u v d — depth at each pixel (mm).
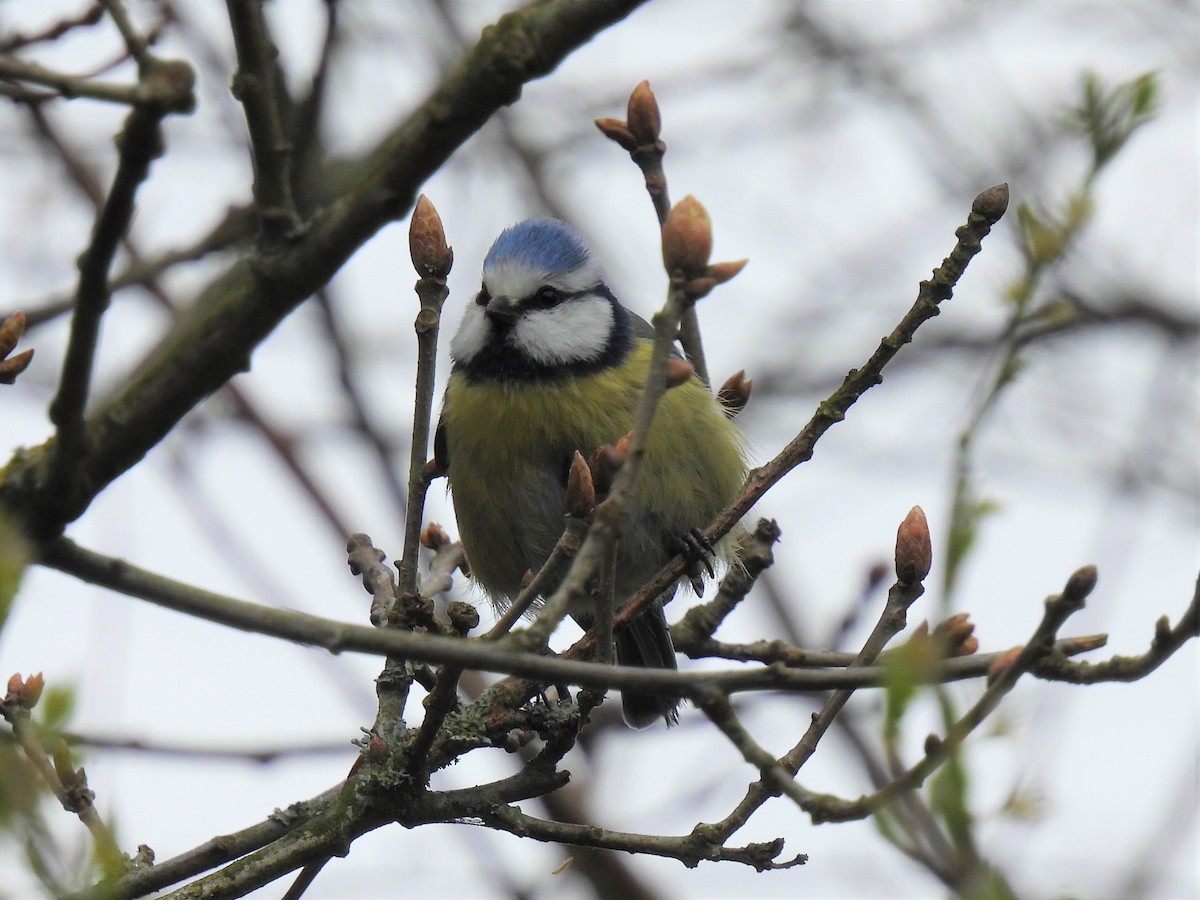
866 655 6758
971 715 4949
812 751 7051
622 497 5723
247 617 5328
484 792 7168
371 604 8547
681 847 7184
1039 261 8961
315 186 8484
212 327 5668
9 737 6441
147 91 4543
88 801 6871
